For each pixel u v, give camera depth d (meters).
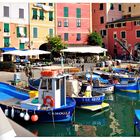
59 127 14.70
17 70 34.50
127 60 50.03
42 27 46.78
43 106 14.80
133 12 55.38
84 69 33.38
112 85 23.64
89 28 52.16
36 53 33.66
